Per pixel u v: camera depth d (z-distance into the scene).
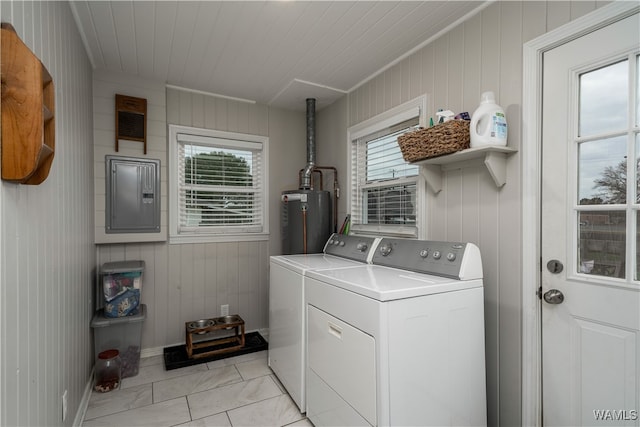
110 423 1.80
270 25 1.90
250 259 3.17
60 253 1.42
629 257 1.22
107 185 2.44
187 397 2.07
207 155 3.05
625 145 1.24
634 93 1.21
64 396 1.47
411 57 2.20
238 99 3.11
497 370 1.62
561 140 1.41
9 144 0.83
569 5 1.36
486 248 1.69
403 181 2.29
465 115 1.68
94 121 2.40
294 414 1.89
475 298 1.51
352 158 2.86
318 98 3.06
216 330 2.80
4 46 0.83
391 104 2.38
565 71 1.39
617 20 1.24
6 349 0.86
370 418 1.29
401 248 1.92
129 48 2.15
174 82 2.72
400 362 1.29
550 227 1.44
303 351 1.88
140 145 2.58
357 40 2.06
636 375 1.20
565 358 1.39
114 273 2.32
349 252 2.32
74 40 1.77
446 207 1.93
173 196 2.82
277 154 3.33
